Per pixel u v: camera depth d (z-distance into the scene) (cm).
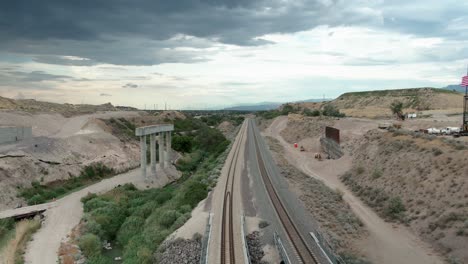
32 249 3522
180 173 8225
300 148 9775
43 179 5956
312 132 11194
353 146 7275
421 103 17450
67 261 3262
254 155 7825
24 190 5422
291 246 2834
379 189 4700
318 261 2555
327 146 8675
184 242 3014
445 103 16700
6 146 6450
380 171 5159
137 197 5622
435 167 4225
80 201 5184
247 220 3466
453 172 3919
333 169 6612
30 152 6431
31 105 13588
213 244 2867
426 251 3123
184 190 4869
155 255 3005
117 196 5444
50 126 9506
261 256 2730
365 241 3362
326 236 3164
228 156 7825
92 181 6844
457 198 3525
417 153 4819
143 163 6762
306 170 6956
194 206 4175
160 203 5031
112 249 3841
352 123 10156
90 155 7612
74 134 8531
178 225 3519
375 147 6075
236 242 2912
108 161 7675
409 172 4544
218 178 5519
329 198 4641
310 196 4519
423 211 3731
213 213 3688
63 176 6400
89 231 3966
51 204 5044
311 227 3325
